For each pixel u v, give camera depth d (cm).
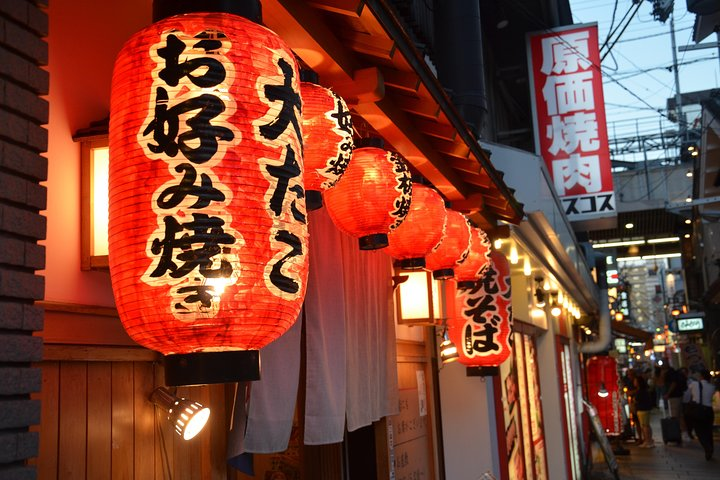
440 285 818
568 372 2073
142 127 238
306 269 263
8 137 252
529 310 1426
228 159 235
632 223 3606
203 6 253
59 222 327
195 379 243
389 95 492
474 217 794
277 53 256
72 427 318
